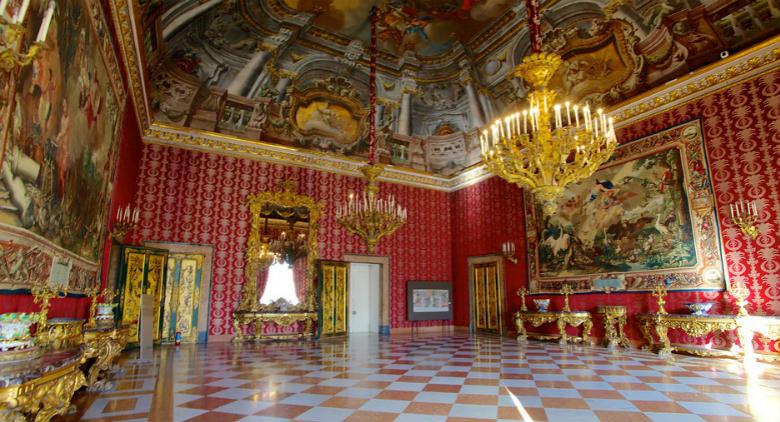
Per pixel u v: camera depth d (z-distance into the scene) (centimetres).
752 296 743
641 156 938
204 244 1093
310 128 1276
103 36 531
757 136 761
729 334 766
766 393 495
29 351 283
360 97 1288
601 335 980
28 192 339
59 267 441
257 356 816
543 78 523
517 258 1235
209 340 1064
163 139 1086
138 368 670
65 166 426
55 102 380
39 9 321
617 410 420
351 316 1489
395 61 1199
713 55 824
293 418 390
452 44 1127
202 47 994
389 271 1372
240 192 1164
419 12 1002
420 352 874
